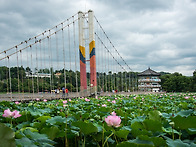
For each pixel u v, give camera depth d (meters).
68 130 2.15
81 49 16.48
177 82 47.81
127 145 1.34
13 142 1.16
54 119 2.62
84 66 16.33
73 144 2.28
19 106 5.67
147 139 1.59
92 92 15.26
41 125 2.59
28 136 1.78
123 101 7.46
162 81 64.88
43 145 1.54
